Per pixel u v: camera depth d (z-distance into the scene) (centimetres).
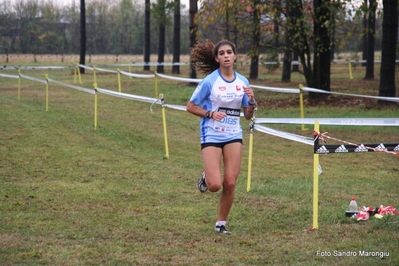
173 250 638
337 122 814
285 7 2098
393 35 1894
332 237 677
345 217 756
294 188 945
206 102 677
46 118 1811
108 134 1541
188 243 665
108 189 940
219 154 675
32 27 7050
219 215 703
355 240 662
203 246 652
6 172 1065
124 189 941
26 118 1798
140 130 1641
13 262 600
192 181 1004
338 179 1034
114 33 7469
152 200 871
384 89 1920
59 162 1165
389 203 851
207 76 677
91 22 7488
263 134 1566
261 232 708
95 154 1257
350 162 1206
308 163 1200
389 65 1902
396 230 696
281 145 1412
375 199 877
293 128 1622
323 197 886
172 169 1105
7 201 859
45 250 638
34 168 1105
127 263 598
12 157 1208
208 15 2117
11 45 7012
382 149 684
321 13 2052
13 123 1686
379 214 750
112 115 1944
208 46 711
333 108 1955
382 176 1065
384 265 582
